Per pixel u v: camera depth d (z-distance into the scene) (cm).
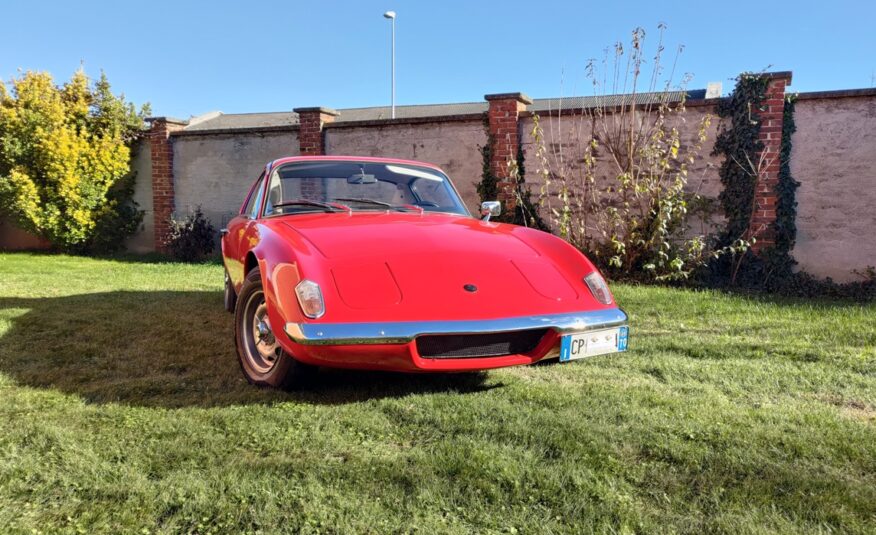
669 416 239
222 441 212
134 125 1148
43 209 1094
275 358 275
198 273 809
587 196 782
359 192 376
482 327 241
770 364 330
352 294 242
